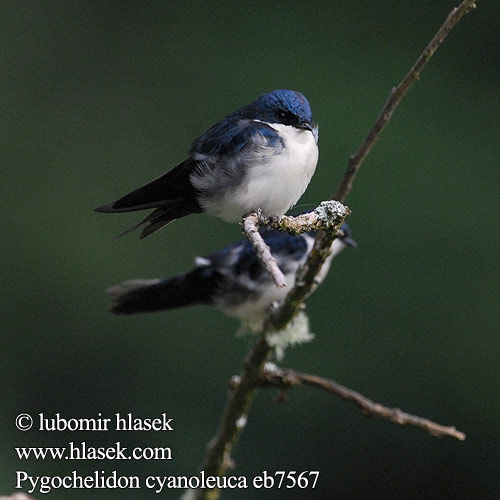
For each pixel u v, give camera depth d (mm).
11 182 14000
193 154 6984
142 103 14641
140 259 13250
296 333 5406
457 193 13336
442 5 14781
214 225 13195
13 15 15062
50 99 14680
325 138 13812
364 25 14891
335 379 12336
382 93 14305
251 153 6820
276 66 14664
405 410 12289
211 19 15031
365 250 12961
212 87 14664
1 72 14773
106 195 14016
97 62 14891
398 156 13578
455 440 11820
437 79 14477
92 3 15148
